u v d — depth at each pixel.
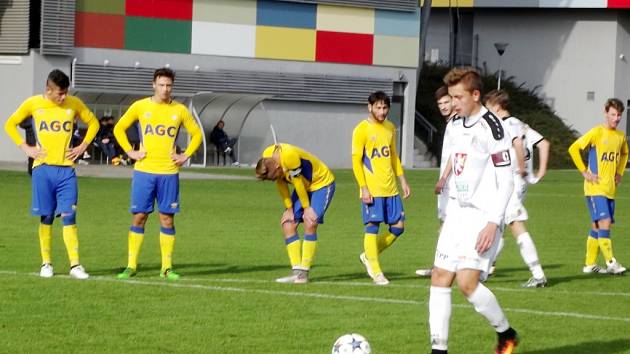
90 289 21.52
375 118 23.67
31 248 28.31
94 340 16.72
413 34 85.94
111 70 74.19
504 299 21.69
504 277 25.39
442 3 104.12
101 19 73.75
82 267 23.34
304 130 82.31
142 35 75.31
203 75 77.62
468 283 15.00
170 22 76.44
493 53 105.69
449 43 105.88
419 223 38.56
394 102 86.06
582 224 39.62
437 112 92.75
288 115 81.50
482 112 15.24
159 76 23.62
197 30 77.44
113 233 32.34
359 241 32.31
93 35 73.56
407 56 85.88
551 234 36.00
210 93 71.38
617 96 103.69
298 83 81.31
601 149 26.11
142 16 75.25
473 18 106.06
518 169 23.78
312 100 82.06
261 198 47.66
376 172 23.59
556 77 104.19
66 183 23.16
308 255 23.17
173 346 16.39
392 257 28.80
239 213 40.25
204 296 20.98
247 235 33.09
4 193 45.50
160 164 23.61
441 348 15.03
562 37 103.81
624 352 16.59
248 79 79.38
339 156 84.06
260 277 24.09
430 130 90.06
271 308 19.80
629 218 42.59
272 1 80.06
